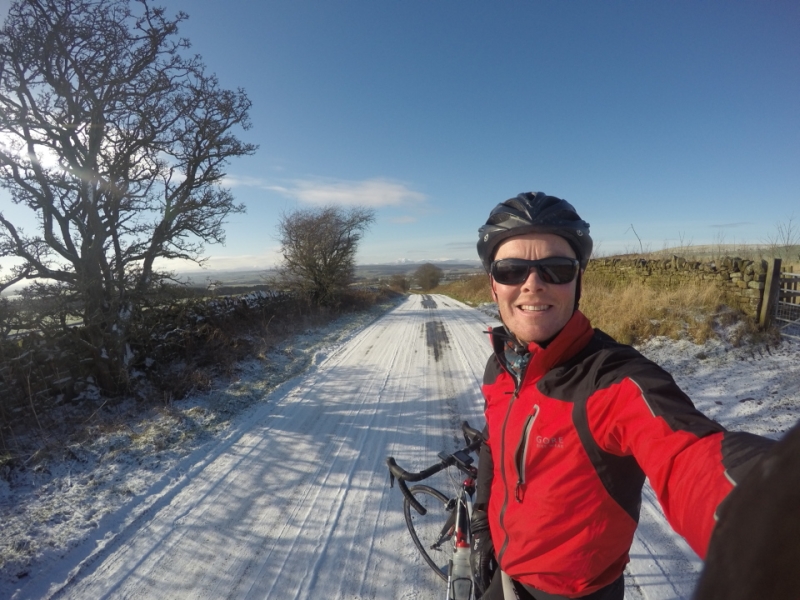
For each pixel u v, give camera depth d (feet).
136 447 15.90
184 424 17.90
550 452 4.24
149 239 20.54
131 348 22.03
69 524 11.50
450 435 16.49
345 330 43.83
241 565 9.95
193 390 21.58
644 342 24.68
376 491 12.78
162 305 22.88
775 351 20.85
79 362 18.85
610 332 26.48
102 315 18.70
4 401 15.85
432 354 30.96
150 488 13.28
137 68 18.17
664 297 28.17
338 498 12.50
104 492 13.05
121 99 18.07
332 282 56.13
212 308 30.35
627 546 4.31
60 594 9.22
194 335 26.25
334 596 8.95
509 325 4.94
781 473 1.30
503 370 5.48
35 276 17.04
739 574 1.35
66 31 15.98
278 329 38.29
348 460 14.80
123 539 10.96
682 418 3.41
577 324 4.50
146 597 9.10
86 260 18.13
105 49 17.19
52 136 16.85
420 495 12.26
